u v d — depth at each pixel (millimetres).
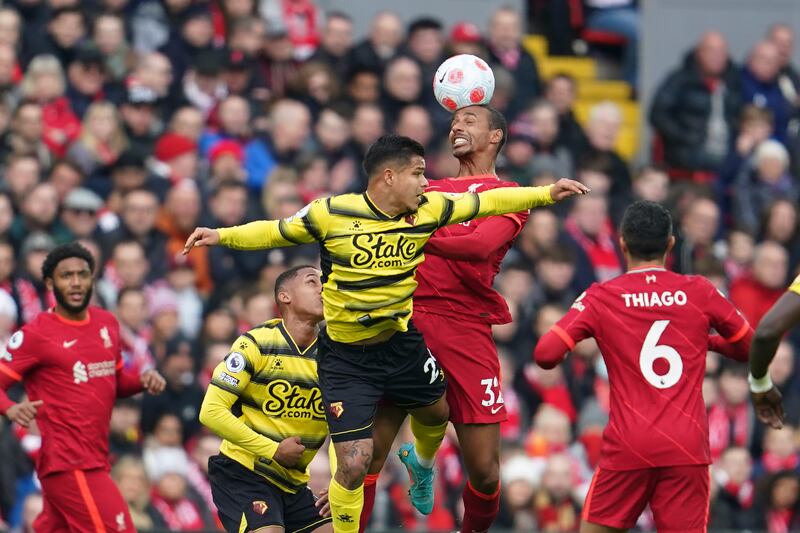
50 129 46844
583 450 44250
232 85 51156
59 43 48688
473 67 28062
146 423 41250
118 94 48469
